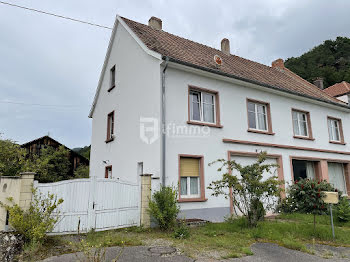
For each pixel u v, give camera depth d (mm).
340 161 14680
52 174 14672
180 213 8250
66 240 5953
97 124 13875
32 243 5172
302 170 13016
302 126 13656
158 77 8828
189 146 9023
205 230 7223
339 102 16078
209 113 10133
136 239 6172
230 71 11422
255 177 7246
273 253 5324
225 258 4895
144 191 7695
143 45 9641
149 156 8742
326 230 7141
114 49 12719
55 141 19656
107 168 12156
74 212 6664
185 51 11219
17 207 5574
